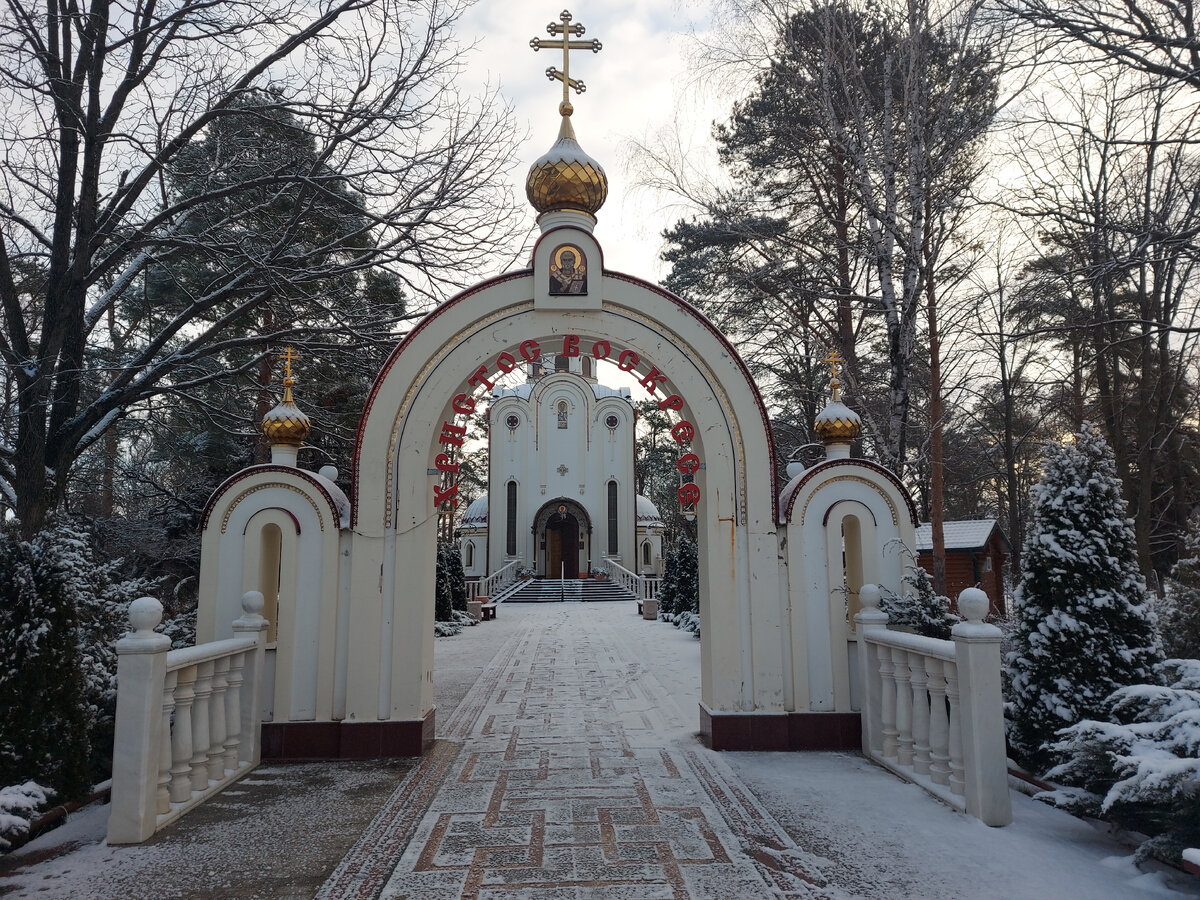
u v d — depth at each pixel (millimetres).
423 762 7496
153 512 17016
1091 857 5055
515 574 43312
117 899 4582
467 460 55562
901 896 4500
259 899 4570
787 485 8477
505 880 4773
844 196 16781
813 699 7938
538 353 8539
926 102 12789
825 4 13531
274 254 10297
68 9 9375
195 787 6297
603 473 45406
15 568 6023
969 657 5777
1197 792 4422
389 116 10289
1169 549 20438
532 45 9375
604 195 8977
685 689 11922
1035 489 6887
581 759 7586
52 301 9078
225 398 14492
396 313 13336
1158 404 17453
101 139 9250
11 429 9625
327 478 8500
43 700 6012
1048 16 8852
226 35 9688
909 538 8039
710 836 5465
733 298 18156
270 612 8383
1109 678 6215
